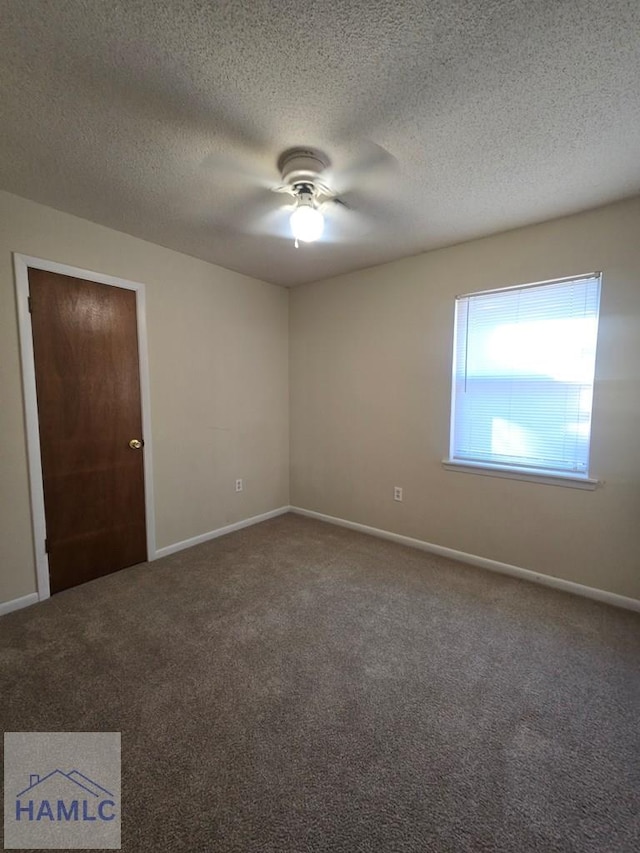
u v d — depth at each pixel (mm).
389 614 2184
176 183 1972
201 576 2639
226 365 3365
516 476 2617
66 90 1354
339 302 3500
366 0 1053
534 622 2113
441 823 1116
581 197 2104
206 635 1983
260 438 3732
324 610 2221
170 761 1299
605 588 2338
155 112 1467
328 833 1090
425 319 2973
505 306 2621
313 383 3770
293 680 1675
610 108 1439
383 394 3266
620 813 1146
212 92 1367
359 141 1639
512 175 1892
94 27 1131
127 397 2707
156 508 2924
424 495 3080
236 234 2609
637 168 1831
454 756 1321
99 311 2518
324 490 3781
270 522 3770
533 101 1408
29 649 1868
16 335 2174
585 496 2375
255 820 1121
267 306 3701
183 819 1123
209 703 1546
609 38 1153
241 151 1710
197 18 1104
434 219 2361
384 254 2965
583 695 1597
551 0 1047
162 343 2883
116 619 2127
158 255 2807
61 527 2424
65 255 2328
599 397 2287
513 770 1273
